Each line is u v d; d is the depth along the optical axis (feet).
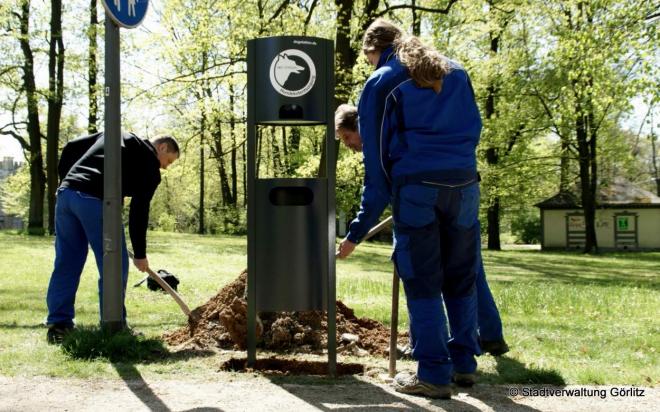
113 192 15.70
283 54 13.60
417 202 11.65
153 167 16.72
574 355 16.35
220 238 96.17
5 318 21.11
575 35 53.31
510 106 97.14
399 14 74.18
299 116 13.66
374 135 11.84
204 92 65.57
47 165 86.02
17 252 54.44
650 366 14.99
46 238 76.13
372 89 11.80
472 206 12.09
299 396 11.75
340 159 67.77
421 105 11.61
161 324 20.26
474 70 69.97
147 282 30.19
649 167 206.39
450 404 11.34
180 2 59.26
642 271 65.05
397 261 12.10
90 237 16.87
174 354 15.29
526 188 113.29
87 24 88.02
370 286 35.04
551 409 11.07
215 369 13.92
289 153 96.48
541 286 37.65
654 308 27.40
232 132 72.54
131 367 13.78
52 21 84.58
